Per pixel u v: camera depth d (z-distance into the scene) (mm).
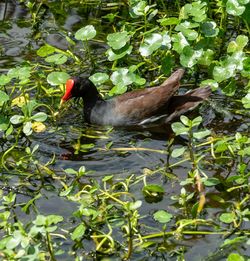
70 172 11711
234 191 11820
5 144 13250
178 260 10328
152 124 14086
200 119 12148
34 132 13602
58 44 16516
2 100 13234
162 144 13273
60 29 17094
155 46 14523
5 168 12508
